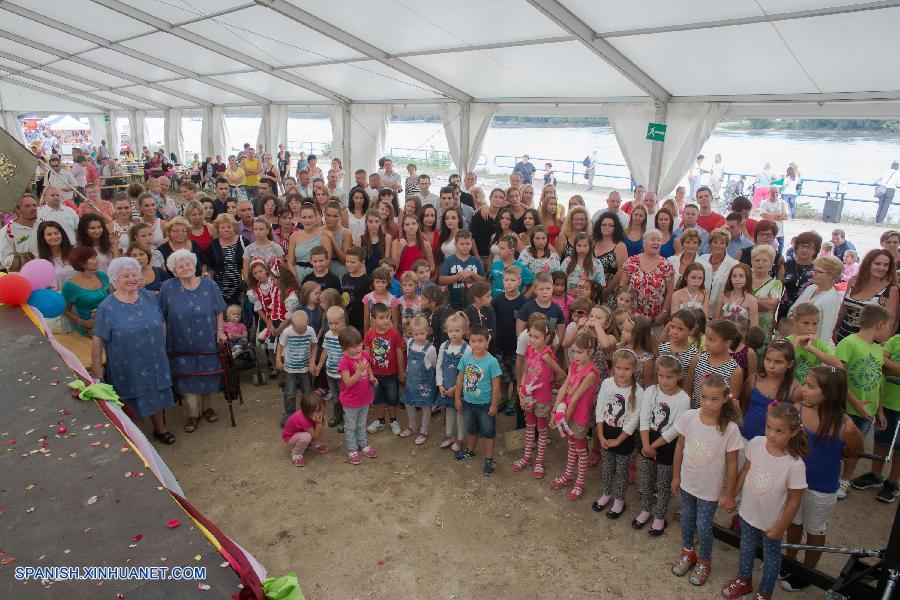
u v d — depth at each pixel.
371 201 7.38
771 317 4.96
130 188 7.50
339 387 4.98
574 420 4.09
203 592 1.29
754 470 3.05
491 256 6.94
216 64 15.17
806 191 15.95
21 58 20.47
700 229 6.20
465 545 3.67
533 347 4.46
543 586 3.34
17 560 1.35
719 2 5.79
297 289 5.45
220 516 3.89
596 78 9.11
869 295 4.58
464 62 9.90
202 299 4.82
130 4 11.38
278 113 18.52
